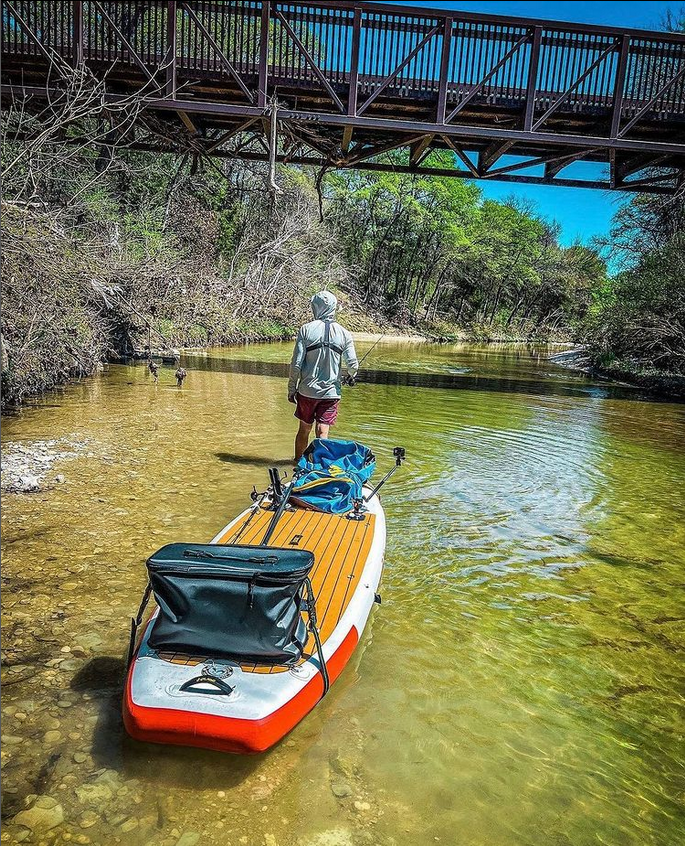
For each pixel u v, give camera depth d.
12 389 11.14
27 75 15.40
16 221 10.70
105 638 4.07
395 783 3.05
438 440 10.41
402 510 6.84
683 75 15.21
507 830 2.83
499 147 17.28
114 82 15.84
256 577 3.14
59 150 13.88
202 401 12.67
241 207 33.72
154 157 26.62
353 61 14.70
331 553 4.56
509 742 3.39
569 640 4.46
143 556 5.27
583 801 3.03
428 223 50.44
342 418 11.88
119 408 11.53
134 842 2.64
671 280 20.92
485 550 5.93
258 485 7.28
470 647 4.28
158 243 21.94
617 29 14.95
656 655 4.34
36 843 2.60
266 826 2.76
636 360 23.08
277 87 15.36
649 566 5.81
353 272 47.53
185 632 3.18
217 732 2.87
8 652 3.87
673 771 3.27
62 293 12.63
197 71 15.16
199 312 24.94
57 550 5.32
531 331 65.25
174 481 7.30
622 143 15.39
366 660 4.04
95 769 3.02
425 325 52.22
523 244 62.34
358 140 17.91
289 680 3.14
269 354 23.06
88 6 14.70
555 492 7.91
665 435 12.22
